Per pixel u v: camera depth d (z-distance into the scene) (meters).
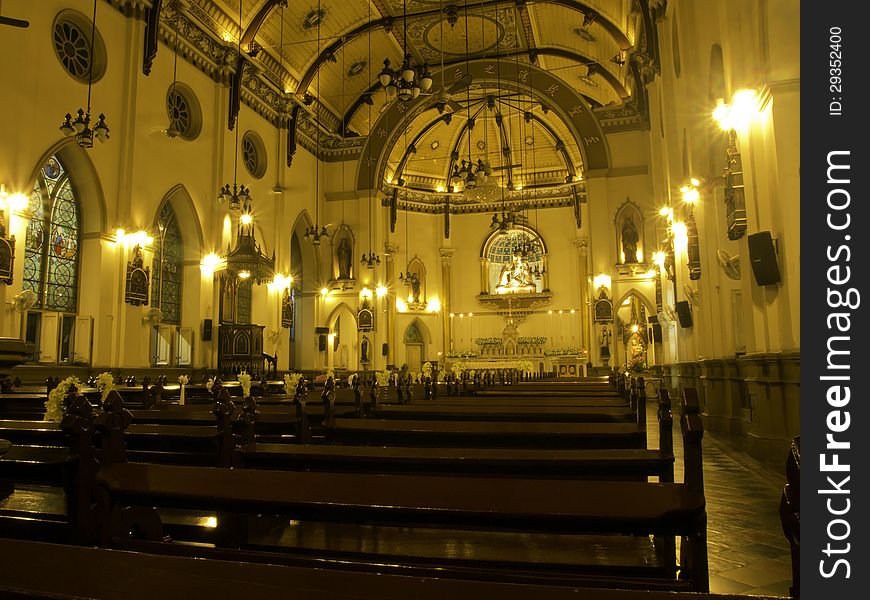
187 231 20.05
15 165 13.75
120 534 2.69
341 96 28.53
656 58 18.41
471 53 27.20
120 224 16.69
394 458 3.39
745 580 4.02
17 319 13.57
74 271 16.16
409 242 32.81
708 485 6.97
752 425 9.25
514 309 32.91
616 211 25.61
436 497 2.31
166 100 18.61
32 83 14.27
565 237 32.97
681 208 16.05
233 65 21.50
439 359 32.88
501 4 23.33
